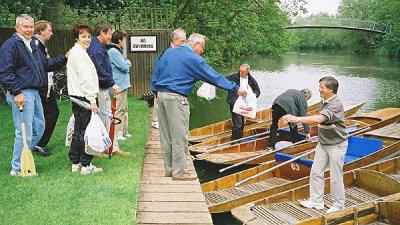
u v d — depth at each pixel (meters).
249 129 9.80
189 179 5.82
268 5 14.70
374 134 9.52
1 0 11.09
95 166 5.96
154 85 5.58
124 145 7.16
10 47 5.11
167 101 5.45
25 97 5.27
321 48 64.75
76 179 5.43
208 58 14.01
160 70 5.50
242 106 8.02
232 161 8.17
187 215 4.79
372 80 24.55
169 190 5.47
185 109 5.53
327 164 5.61
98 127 5.41
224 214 6.06
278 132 9.05
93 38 5.97
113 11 12.55
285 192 6.04
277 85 22.28
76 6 14.46
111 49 7.06
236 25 14.49
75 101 5.41
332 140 5.33
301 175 6.94
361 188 6.64
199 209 4.94
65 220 4.35
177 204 5.07
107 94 6.09
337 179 5.37
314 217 5.26
